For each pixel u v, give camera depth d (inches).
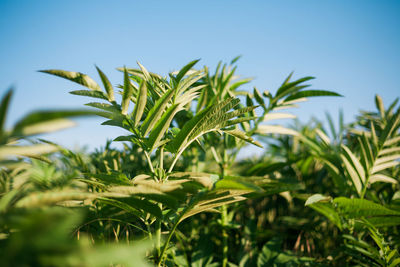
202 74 49.8
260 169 64.4
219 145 70.1
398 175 69.9
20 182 38.8
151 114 35.5
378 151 59.0
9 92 17.9
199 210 37.5
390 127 58.1
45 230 16.0
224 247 57.4
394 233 56.5
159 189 30.4
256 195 41.9
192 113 65.9
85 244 19.3
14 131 17.9
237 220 77.5
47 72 32.5
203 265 54.6
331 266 56.9
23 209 21.9
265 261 56.2
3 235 26.0
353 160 56.4
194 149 71.2
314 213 69.3
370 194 62.4
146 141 37.5
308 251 62.9
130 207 37.5
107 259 17.5
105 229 45.9
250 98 57.8
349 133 83.1
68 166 48.6
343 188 63.0
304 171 80.3
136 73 45.4
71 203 37.4
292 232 74.5
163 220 39.5
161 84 44.6
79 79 34.9
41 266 16.6
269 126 61.5
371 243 63.0
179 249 57.1
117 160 62.9
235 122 39.4
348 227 54.6
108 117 36.5
